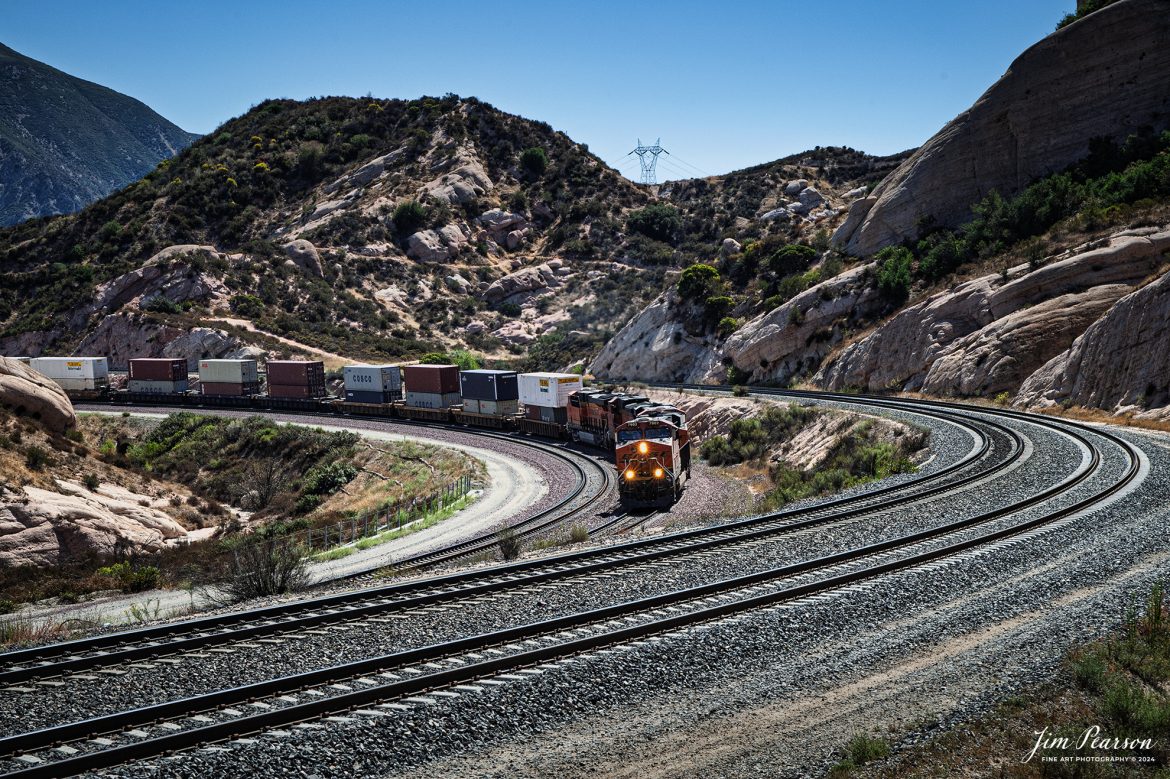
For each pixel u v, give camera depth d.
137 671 14.20
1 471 39.38
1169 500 21.98
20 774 9.92
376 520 41.34
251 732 11.12
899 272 63.91
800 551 20.27
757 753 10.42
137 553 38.81
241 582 22.30
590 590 17.88
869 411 45.25
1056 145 65.88
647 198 164.75
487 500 43.38
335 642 15.29
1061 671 12.46
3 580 32.47
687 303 86.69
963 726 10.95
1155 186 53.84
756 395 60.66
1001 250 59.34
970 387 48.44
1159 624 13.74
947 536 20.48
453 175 157.75
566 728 11.31
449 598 18.23
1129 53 63.75
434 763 10.42
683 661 13.26
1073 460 28.30
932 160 72.25
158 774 9.95
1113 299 45.00
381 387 80.06
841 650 13.68
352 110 185.38
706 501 36.44
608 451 53.75
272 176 162.25
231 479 62.12
